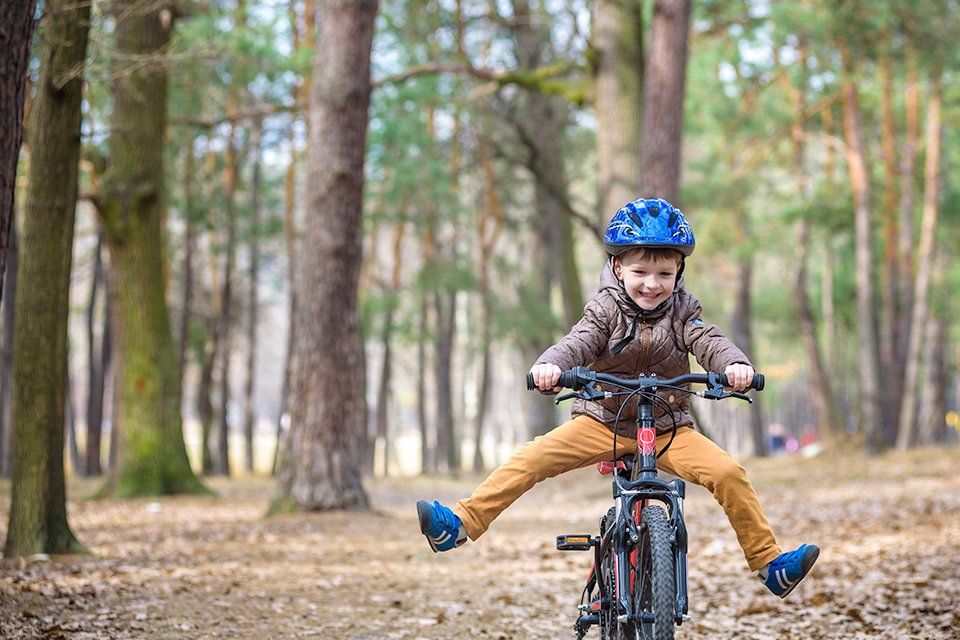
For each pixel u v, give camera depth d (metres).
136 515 14.45
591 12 21.34
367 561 9.45
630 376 4.35
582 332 4.24
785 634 6.13
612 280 4.30
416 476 33.28
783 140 31.05
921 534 10.01
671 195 15.66
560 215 27.92
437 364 37.84
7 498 17.58
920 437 32.59
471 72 18.47
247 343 37.75
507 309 33.75
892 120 28.34
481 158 29.69
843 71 24.55
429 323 38.62
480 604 7.25
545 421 34.06
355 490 13.81
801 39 23.70
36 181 8.45
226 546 10.46
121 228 17.28
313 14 24.06
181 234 30.81
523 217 35.91
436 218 30.27
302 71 19.94
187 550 10.05
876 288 33.81
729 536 10.91
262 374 85.06
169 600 6.97
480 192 34.31
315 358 13.73
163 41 16.30
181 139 23.30
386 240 40.28
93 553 9.13
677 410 4.31
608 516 4.27
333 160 13.71
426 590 7.83
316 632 6.13
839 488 16.64
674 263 4.20
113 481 17.69
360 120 13.85
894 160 28.05
